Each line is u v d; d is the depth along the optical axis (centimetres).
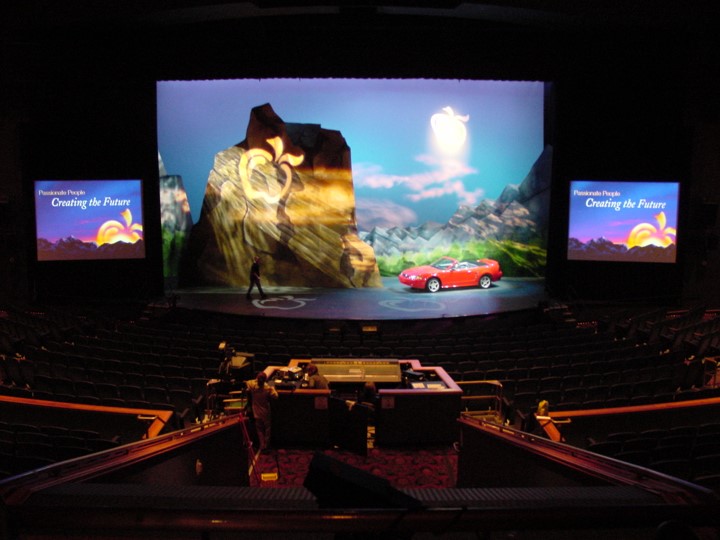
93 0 1628
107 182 1955
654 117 1950
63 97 1912
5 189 1959
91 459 373
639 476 320
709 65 1925
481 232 2252
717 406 856
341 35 1880
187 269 2264
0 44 1862
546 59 1909
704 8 1647
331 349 1344
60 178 1933
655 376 1090
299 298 2070
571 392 1001
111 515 209
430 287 2134
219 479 631
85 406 850
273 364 1181
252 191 2245
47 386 984
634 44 1895
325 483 207
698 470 580
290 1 1638
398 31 1883
